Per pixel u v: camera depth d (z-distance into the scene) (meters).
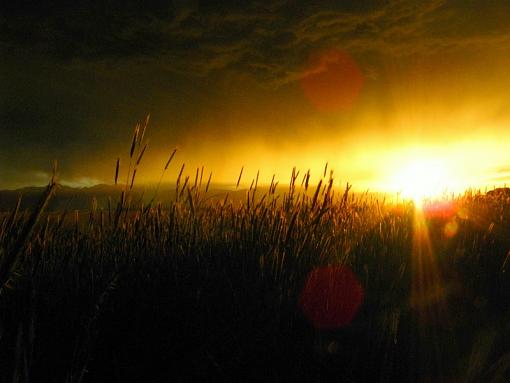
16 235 1.46
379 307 2.30
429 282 2.95
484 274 3.24
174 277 2.42
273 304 2.15
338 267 2.54
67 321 1.94
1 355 1.43
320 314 2.17
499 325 2.23
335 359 1.94
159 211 2.81
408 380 1.87
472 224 4.80
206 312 2.15
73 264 2.40
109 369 1.88
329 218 3.30
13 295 1.71
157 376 1.86
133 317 2.11
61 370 1.65
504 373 1.82
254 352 1.94
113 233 2.61
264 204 2.90
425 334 2.15
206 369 1.87
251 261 2.53
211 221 3.08
